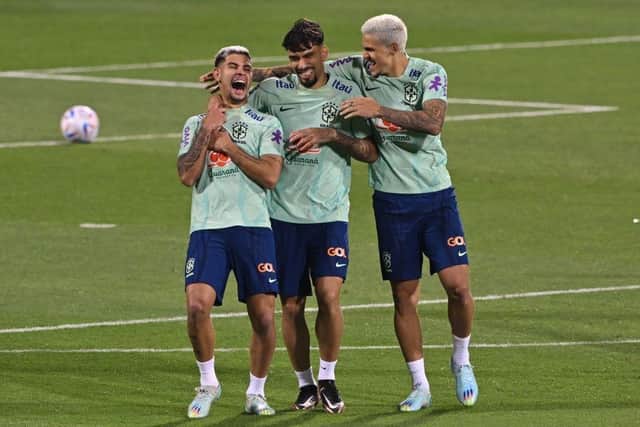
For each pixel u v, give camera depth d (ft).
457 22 419.54
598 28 407.03
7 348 138.51
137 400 118.83
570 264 175.32
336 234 117.08
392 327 147.54
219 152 112.68
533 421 110.63
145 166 235.61
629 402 117.50
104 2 446.60
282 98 117.91
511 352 136.77
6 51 362.53
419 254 118.62
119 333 144.97
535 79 326.44
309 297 159.63
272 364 133.18
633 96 303.48
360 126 118.01
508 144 254.68
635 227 195.52
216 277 112.27
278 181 117.08
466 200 212.23
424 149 117.19
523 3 456.04
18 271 171.63
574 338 142.31
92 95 305.73
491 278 168.45
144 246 184.65
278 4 449.89
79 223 197.36
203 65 347.56
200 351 112.47
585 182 224.74
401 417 113.09
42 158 241.35
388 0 460.14
